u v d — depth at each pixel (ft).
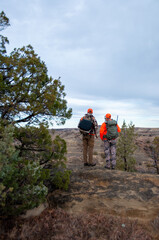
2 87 14.33
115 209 12.89
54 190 16.05
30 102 15.10
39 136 14.64
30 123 16.81
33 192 11.32
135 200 13.93
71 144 85.97
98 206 13.37
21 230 9.82
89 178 17.95
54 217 11.66
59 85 18.39
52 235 9.66
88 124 20.83
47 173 14.24
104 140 22.39
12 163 10.82
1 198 9.43
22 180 11.85
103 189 15.81
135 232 9.82
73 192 15.51
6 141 10.44
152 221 11.30
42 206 12.91
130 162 40.24
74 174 18.99
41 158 15.92
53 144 15.34
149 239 9.46
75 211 12.86
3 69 15.93
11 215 11.12
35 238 9.35
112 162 22.07
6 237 9.11
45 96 15.61
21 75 15.97
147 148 72.43
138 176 18.15
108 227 10.43
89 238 9.50
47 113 16.69
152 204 13.33
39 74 16.51
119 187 15.92
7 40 18.31
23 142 14.56
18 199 11.00
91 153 21.91
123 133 40.83
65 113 18.12
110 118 22.81
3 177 10.16
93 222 10.83
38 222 10.75
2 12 16.85
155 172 44.39
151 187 15.83
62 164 16.21
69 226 10.36
